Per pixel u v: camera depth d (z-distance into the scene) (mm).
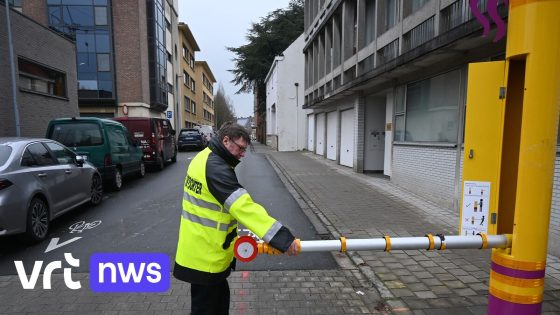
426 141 8352
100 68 25719
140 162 12430
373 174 12672
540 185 2100
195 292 2568
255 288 4043
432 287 3967
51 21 24922
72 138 9352
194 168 2453
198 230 2414
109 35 25578
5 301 3795
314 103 17516
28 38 12328
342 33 14094
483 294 3803
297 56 25578
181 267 2480
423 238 2318
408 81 9117
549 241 4707
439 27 7242
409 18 8523
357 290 3996
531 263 2160
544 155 2076
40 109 13016
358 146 13000
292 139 25875
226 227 2416
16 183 5188
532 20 2018
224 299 2736
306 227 6469
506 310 2242
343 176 12227
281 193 9742
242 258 2350
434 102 7949
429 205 7723
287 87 25656
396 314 3463
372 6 11766
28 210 5324
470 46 6152
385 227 6176
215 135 2529
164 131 15938
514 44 2111
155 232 6090
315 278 4301
